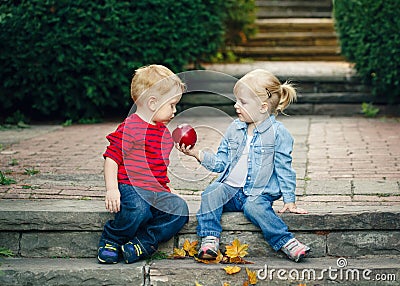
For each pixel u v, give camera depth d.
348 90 8.92
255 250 3.73
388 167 5.27
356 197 4.28
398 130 7.33
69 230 3.76
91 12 7.87
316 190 4.51
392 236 3.71
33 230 3.78
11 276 3.53
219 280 3.52
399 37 7.98
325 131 7.36
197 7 8.30
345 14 8.84
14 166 5.37
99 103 8.44
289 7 12.84
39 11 7.78
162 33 8.08
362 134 7.09
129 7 8.04
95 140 6.88
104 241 3.65
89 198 4.21
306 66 10.28
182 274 3.52
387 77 8.16
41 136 7.21
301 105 8.88
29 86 8.17
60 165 5.42
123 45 8.03
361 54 8.48
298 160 5.66
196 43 8.40
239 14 10.63
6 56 7.94
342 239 3.72
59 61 7.91
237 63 10.84
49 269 3.54
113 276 3.52
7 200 4.10
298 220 3.71
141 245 3.61
